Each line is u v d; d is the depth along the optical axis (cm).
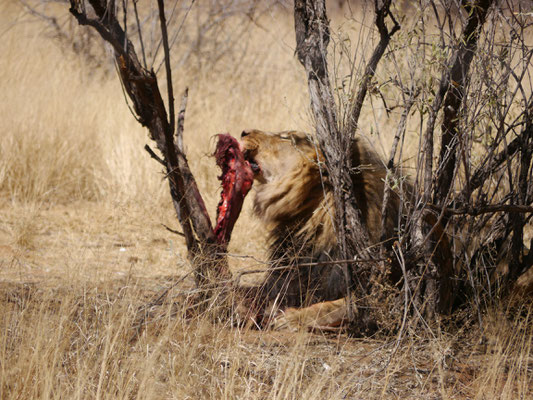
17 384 552
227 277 747
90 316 710
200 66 2148
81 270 854
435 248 704
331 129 734
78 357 602
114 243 1180
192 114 1811
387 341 719
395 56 732
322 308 774
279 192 823
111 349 596
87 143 1666
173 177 757
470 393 624
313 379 607
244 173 801
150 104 757
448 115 704
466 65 700
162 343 606
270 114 1770
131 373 580
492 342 720
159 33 2214
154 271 1015
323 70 743
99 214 1375
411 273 748
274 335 738
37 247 1136
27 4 2458
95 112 1755
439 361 630
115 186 1474
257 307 794
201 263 723
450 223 793
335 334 765
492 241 823
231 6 2331
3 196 1462
